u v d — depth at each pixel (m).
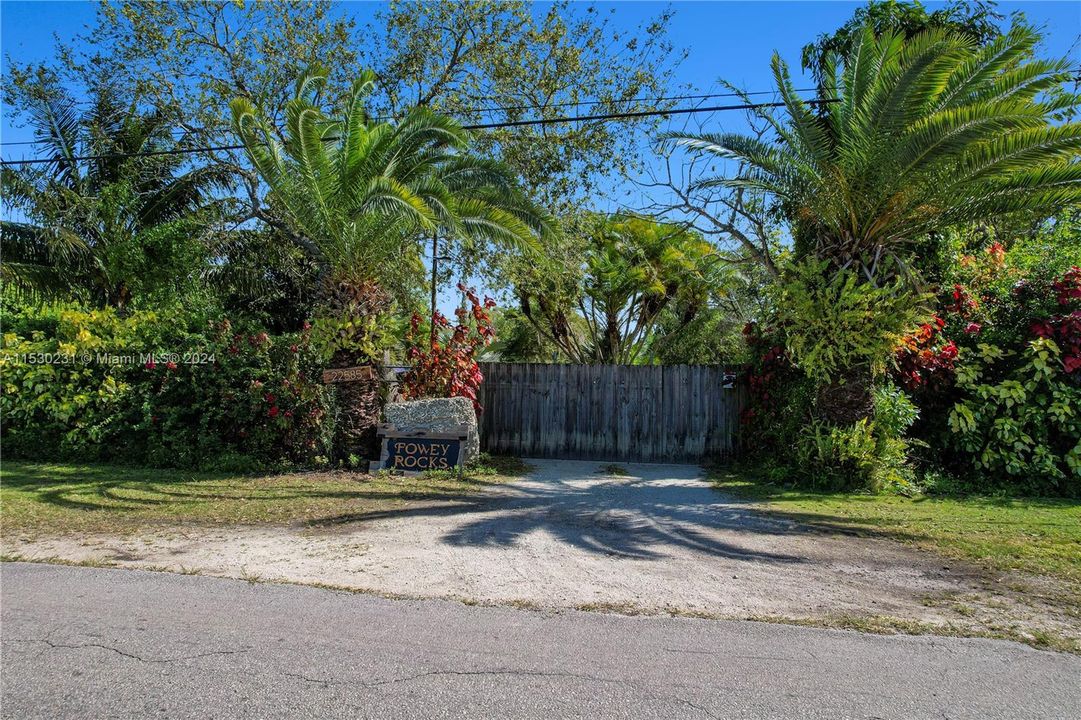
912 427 9.92
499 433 11.83
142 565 5.30
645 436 11.48
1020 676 3.56
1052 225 13.55
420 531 6.52
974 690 3.41
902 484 8.77
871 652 3.84
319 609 4.41
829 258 9.81
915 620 4.32
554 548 5.98
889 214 9.34
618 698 3.30
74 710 3.15
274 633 4.02
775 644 3.94
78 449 10.48
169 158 14.88
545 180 15.33
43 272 13.16
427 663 3.65
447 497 8.19
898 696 3.35
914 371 9.53
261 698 3.27
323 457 10.06
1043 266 10.18
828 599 4.72
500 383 11.88
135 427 10.26
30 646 3.81
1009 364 9.58
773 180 10.13
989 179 8.95
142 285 14.09
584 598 4.70
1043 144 8.26
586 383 11.66
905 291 9.51
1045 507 7.87
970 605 4.61
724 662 3.70
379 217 9.51
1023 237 13.27
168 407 10.28
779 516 7.30
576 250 15.36
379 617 4.29
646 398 11.51
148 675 3.49
